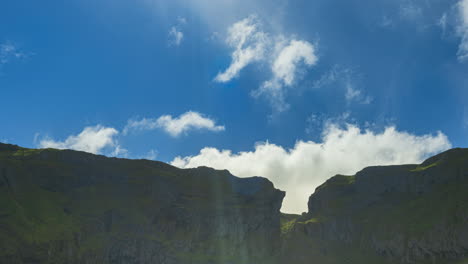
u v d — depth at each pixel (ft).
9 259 582.35
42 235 653.71
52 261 636.89
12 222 632.38
